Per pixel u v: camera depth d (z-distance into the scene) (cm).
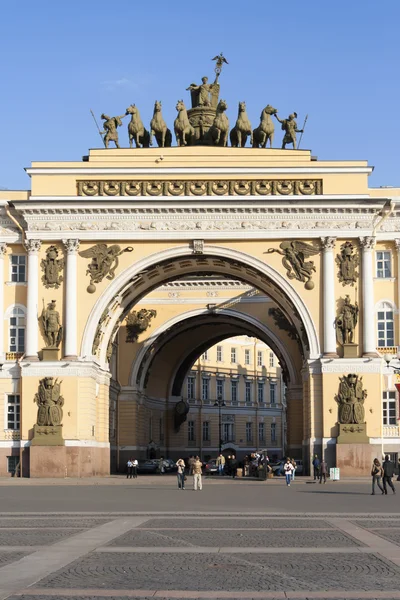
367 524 2922
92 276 6500
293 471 6212
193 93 7431
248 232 6512
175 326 8550
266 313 8281
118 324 7125
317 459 6238
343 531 2698
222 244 6550
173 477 7050
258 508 3662
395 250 6669
